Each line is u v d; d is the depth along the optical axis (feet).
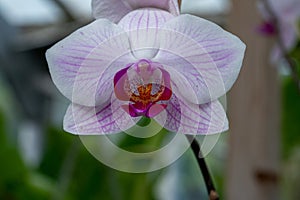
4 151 2.71
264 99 2.17
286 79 2.77
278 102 2.20
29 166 2.86
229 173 2.22
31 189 2.73
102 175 2.70
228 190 2.22
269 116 2.18
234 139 2.20
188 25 1.50
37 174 2.85
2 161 2.70
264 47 2.16
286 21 2.16
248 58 2.18
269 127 2.18
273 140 2.19
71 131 1.54
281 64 2.24
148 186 2.70
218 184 2.83
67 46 1.51
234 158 2.21
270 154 2.19
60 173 2.82
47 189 2.75
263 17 2.15
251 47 2.17
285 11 2.15
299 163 2.94
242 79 2.18
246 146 2.19
